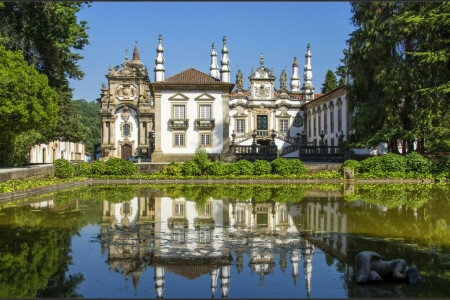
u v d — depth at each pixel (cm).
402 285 594
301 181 2523
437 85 2636
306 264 692
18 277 622
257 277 629
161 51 3750
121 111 5300
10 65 2094
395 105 2728
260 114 5044
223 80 3753
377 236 891
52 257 727
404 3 2755
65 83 3344
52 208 1321
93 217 1140
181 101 3709
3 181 1683
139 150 5253
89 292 566
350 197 1623
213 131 3712
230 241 848
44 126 2364
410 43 2764
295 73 5341
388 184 2334
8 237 880
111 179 2531
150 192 1870
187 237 884
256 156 3591
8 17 2583
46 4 2570
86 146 8650
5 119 2047
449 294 556
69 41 2862
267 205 1388
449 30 2520
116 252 760
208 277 630
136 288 582
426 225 1012
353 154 3456
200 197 1645
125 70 5297
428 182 2448
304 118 5119
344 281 612
